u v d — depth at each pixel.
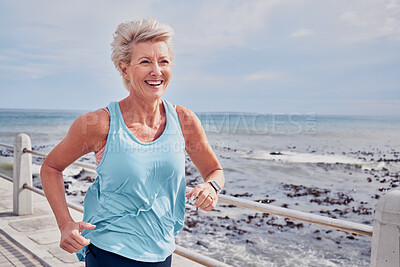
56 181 1.46
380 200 1.43
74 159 1.47
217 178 1.62
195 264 3.37
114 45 1.49
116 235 1.43
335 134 47.59
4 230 4.30
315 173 18.80
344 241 7.24
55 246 3.80
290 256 6.28
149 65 1.42
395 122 67.81
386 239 1.40
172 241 1.57
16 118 58.91
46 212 5.14
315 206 11.34
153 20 1.45
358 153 30.16
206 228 7.74
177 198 1.60
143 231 1.46
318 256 6.36
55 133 45.16
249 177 16.77
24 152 5.00
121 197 1.45
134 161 1.40
